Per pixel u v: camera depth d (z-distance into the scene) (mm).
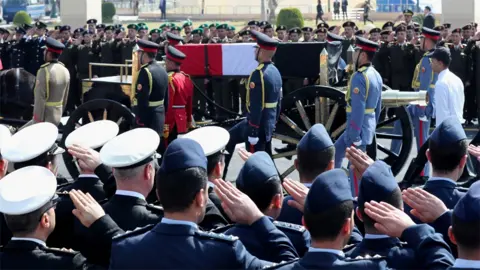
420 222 6477
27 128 7105
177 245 4703
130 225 5832
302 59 13391
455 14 29547
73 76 22781
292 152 13000
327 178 4688
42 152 6895
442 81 12078
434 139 6723
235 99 18812
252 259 4816
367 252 5215
